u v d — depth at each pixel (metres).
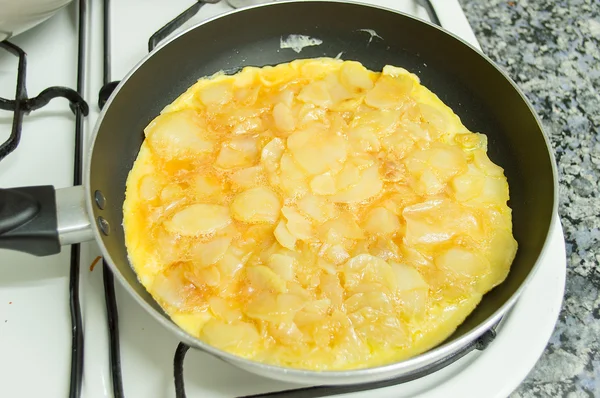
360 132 0.48
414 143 0.48
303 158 0.46
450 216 0.45
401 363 0.35
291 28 0.51
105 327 0.41
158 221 0.44
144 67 0.47
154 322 0.42
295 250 0.43
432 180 0.46
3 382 0.40
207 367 0.41
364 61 0.52
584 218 0.49
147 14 0.54
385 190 0.46
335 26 0.51
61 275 0.44
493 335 0.40
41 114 0.49
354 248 0.43
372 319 0.41
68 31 0.53
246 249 0.43
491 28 0.59
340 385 0.39
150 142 0.47
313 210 0.44
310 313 0.41
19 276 0.43
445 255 0.43
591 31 0.59
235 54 0.51
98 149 0.43
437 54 0.50
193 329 0.41
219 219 0.44
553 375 0.43
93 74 0.50
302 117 0.48
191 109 0.49
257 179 0.46
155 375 0.40
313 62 0.51
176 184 0.46
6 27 0.47
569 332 0.45
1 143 0.48
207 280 0.42
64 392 0.40
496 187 0.46
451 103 0.51
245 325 0.41
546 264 0.44
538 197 0.44
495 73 0.48
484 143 0.48
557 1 0.61
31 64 0.51
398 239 0.44
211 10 0.55
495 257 0.44
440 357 0.37
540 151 0.44
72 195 0.39
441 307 0.42
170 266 0.43
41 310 0.42
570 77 0.56
